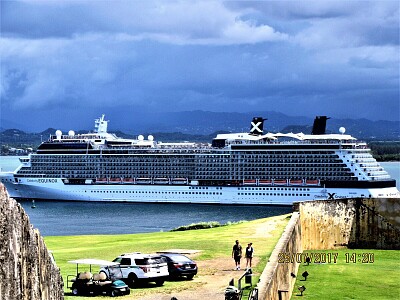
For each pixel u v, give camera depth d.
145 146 176.62
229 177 165.38
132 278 31.83
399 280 39.12
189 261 34.00
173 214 147.25
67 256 44.59
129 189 173.88
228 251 43.84
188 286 32.09
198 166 167.88
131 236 62.41
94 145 178.62
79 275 30.88
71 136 188.50
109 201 176.12
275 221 60.94
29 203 176.50
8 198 10.64
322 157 156.75
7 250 10.31
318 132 168.88
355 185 154.50
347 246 54.09
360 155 157.88
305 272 39.47
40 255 13.09
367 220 54.31
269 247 45.19
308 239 51.28
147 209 158.50
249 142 164.75
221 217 141.00
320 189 156.38
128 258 32.47
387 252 51.56
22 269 11.20
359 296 34.84
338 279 39.53
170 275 33.47
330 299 33.81
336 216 53.25
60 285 15.84
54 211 155.62
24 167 183.25
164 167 171.50
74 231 118.81
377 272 42.00
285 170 160.00
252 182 162.00
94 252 46.41
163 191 170.75
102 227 125.50
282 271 29.56
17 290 10.70
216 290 30.97
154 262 32.16
